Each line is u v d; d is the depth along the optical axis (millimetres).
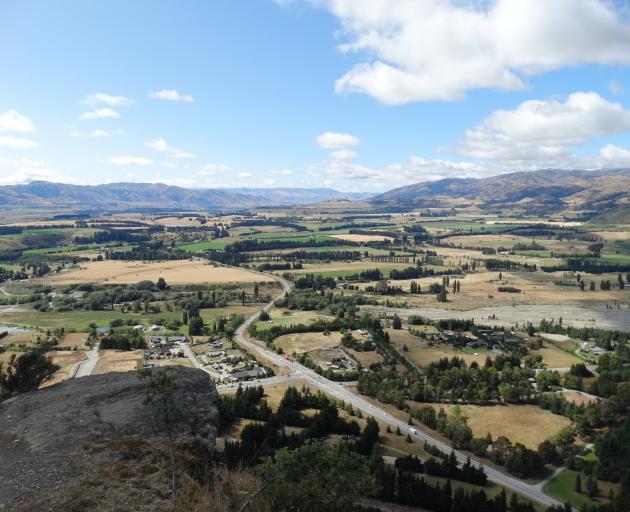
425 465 122062
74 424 65375
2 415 71688
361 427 144125
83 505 45656
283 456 48344
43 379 112812
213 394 81375
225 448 87688
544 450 136375
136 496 47188
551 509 104312
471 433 142875
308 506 46500
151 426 64875
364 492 49438
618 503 106125
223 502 46281
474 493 103188
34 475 51875
